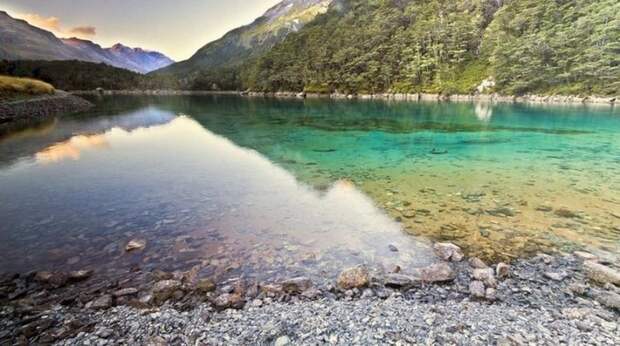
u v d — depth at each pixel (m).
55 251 9.24
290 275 7.95
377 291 7.18
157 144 27.80
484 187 14.92
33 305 6.77
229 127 39.00
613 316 6.19
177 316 6.30
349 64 112.69
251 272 8.09
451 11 114.88
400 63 103.00
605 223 10.84
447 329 5.77
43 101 53.84
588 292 6.98
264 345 5.43
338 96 108.94
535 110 50.72
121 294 7.09
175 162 20.97
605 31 61.47
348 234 10.28
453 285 7.37
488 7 106.50
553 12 78.56
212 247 9.43
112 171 18.53
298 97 116.06
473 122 38.66
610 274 7.37
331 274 7.98
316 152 23.97
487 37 93.69
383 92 102.56
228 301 6.74
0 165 19.95
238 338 5.61
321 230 10.59
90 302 6.82
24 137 30.58
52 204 13.09
